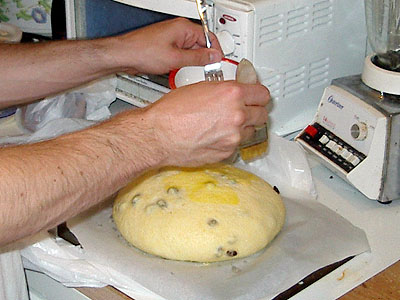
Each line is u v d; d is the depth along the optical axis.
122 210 0.84
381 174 0.92
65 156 0.66
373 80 0.93
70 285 0.81
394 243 0.85
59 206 0.65
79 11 1.16
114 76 1.15
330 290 0.77
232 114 0.69
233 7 0.92
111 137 0.69
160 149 0.70
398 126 0.89
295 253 0.81
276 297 0.75
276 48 0.97
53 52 0.99
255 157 0.90
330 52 1.06
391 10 0.99
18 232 0.64
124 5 1.15
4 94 0.99
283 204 0.88
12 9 1.35
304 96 1.06
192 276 0.77
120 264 0.79
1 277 0.86
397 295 0.76
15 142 1.01
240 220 0.79
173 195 0.82
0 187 0.62
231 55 0.95
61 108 1.14
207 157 0.72
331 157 0.96
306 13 0.99
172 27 0.97
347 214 0.92
